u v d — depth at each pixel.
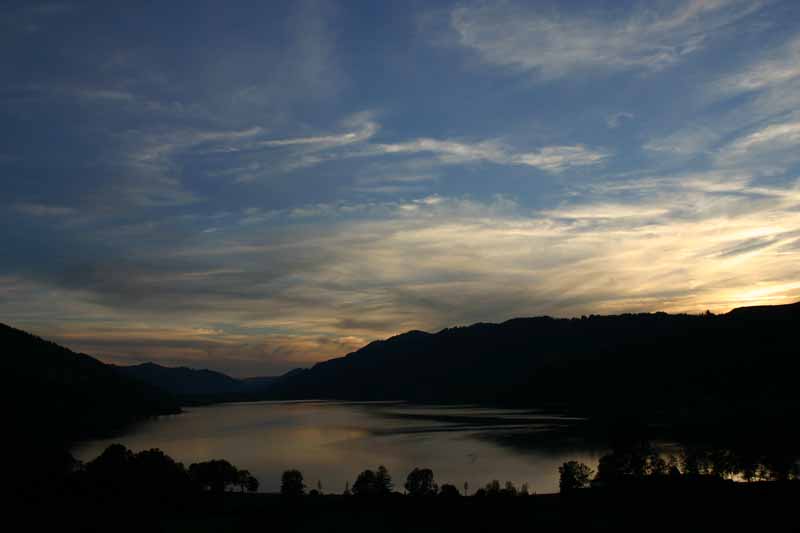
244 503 144.00
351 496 145.25
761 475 156.25
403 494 148.00
